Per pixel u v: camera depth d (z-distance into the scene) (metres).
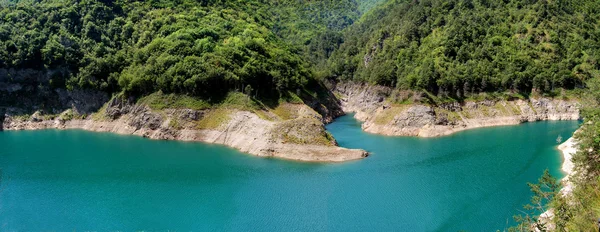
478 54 159.12
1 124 146.75
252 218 70.81
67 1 170.12
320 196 79.88
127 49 156.88
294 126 114.00
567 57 160.12
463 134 133.25
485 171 92.38
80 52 155.12
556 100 152.88
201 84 135.25
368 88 174.00
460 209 72.38
